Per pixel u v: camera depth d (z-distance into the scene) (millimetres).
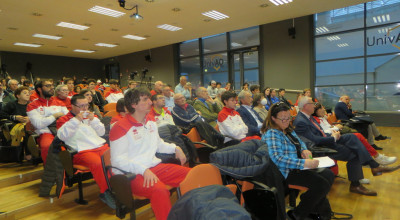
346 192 2578
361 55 6652
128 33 8164
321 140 2412
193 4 5754
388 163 2605
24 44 9289
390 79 6367
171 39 9289
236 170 1467
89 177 2334
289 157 1777
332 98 7113
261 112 3471
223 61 8984
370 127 4039
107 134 2609
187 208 1099
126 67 12203
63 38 8523
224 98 2869
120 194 1555
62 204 2289
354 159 2520
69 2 5348
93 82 4922
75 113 2291
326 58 7098
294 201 2143
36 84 2715
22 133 2859
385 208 2201
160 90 4480
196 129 2654
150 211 2188
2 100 3740
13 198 2236
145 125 1754
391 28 6238
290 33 7281
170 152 1909
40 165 2986
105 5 5574
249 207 1573
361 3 6184
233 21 7254
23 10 5711
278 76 7820
